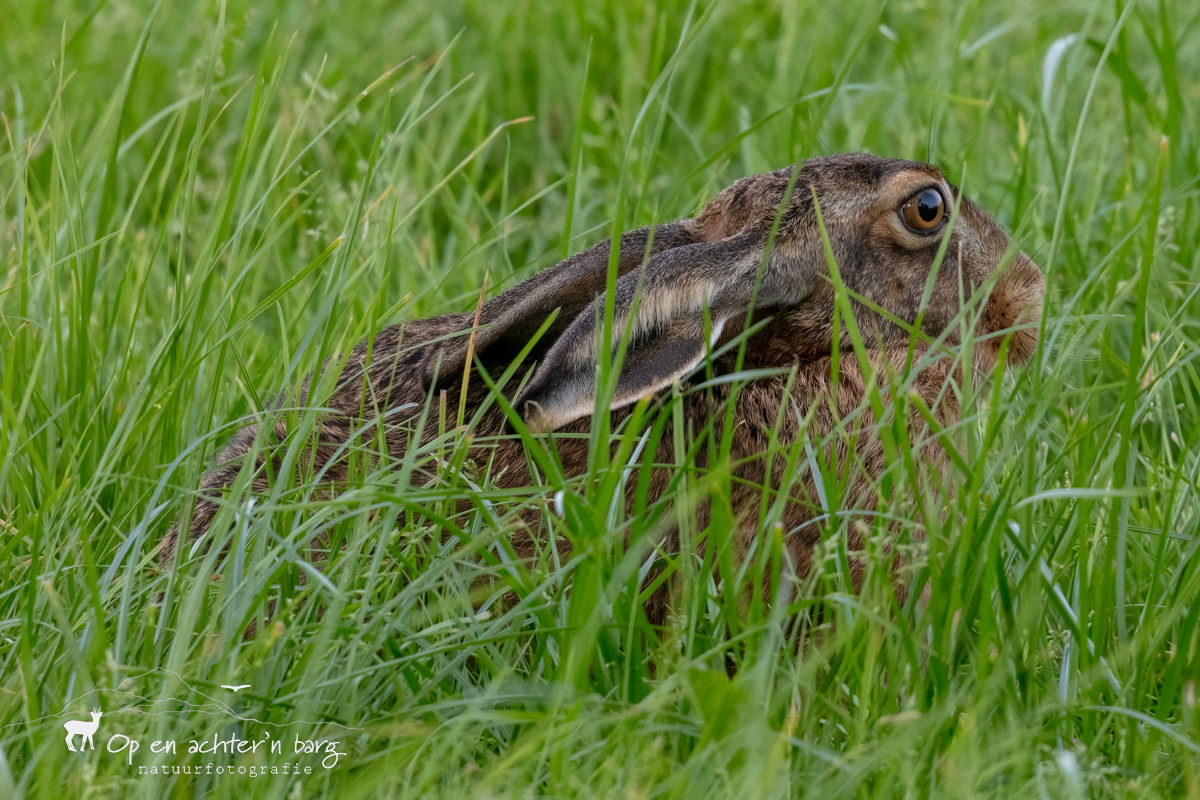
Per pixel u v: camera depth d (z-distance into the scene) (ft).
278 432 26.71
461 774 20.25
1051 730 21.56
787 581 24.91
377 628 21.74
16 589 22.90
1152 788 19.90
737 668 22.57
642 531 23.12
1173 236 36.17
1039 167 38.63
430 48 47.80
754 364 27.30
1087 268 35.60
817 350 27.43
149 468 26.81
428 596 23.29
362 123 41.96
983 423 28.35
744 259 26.00
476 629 22.25
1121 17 27.27
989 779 20.12
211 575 22.98
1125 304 34.68
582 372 23.35
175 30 48.11
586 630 19.95
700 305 25.09
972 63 46.39
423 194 39.29
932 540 21.88
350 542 23.35
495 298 27.55
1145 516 26.53
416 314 33.50
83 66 42.98
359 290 30.78
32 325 30.66
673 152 44.11
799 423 26.40
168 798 19.66
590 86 44.62
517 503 23.85
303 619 22.40
